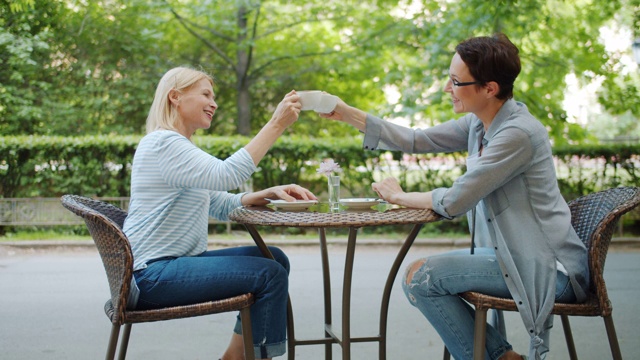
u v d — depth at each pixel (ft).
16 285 16.84
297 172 25.21
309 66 36.45
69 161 24.67
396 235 24.25
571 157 25.43
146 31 30.40
